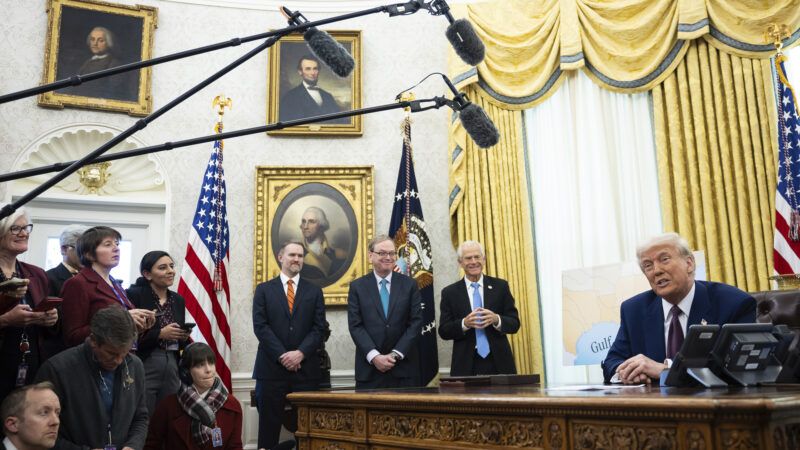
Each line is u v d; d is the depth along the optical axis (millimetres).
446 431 2156
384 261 4621
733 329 2062
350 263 5777
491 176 5793
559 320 5566
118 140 2096
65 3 5648
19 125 5430
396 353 4340
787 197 4852
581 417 1742
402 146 5918
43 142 5473
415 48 6242
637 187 5605
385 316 4547
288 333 4582
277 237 5766
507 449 1935
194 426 3242
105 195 5715
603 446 1693
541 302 5652
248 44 6125
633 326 2979
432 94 6176
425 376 5254
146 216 5883
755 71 5281
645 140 5648
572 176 5766
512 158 5840
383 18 6293
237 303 5652
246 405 5480
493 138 2658
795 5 5156
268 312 4625
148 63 2145
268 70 6035
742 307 2668
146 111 5750
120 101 5691
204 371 3326
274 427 4379
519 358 5461
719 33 5375
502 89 5898
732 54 5355
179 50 5980
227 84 6016
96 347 2922
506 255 5660
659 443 1580
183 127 5859
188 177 5797
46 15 5633
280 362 4422
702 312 2734
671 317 2832
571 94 5875
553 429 1812
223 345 5176
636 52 5629
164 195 5820
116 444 2979
